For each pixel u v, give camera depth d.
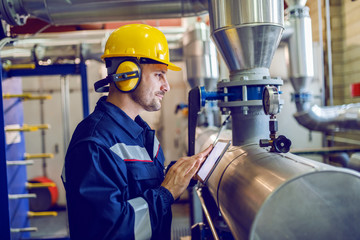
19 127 2.89
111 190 0.84
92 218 0.82
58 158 4.71
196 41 2.57
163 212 0.91
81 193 0.82
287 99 3.14
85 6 1.85
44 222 4.14
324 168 0.64
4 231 2.05
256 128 1.06
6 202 2.04
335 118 2.01
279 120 3.14
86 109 2.80
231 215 0.77
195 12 1.94
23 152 2.98
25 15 1.89
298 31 1.93
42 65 2.77
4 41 1.93
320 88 2.97
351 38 2.46
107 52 1.01
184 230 3.46
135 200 0.90
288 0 1.96
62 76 2.92
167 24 3.95
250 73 1.07
